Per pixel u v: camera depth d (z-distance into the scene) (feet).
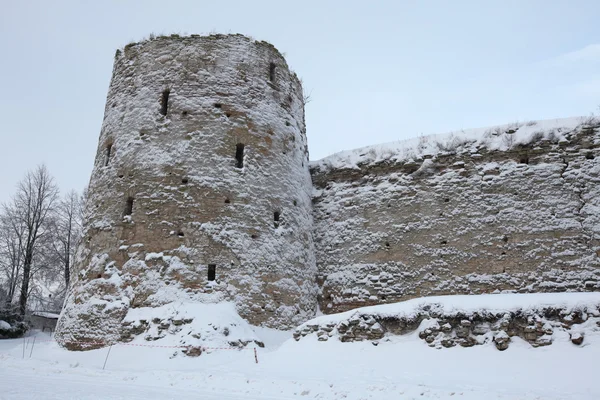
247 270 47.55
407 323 34.40
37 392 23.44
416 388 24.95
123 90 55.57
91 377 30.42
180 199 48.01
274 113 57.31
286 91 60.70
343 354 34.09
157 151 50.19
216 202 48.73
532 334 30.55
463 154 57.11
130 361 37.96
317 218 62.49
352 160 63.62
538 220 51.55
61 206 98.78
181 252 45.88
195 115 51.98
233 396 24.12
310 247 58.90
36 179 95.20
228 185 49.98
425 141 60.34
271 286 48.85
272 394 24.91
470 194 55.16
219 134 51.80
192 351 38.11
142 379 29.71
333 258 59.21
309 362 33.58
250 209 50.37
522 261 50.70
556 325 30.63
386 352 33.06
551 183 52.44
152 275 44.80
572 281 48.42
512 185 53.83
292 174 57.41
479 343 31.48
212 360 37.19
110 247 47.06
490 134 57.31
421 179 58.08
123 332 42.09
